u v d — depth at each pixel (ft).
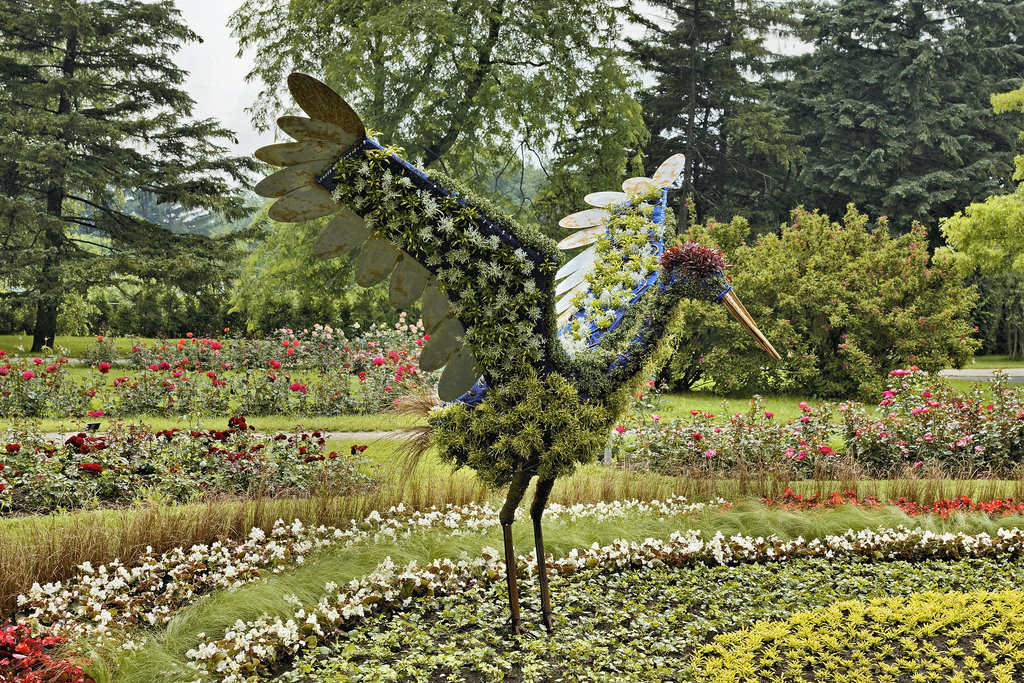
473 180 74.38
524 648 14.12
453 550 17.89
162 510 18.40
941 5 105.29
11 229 75.66
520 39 71.15
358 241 12.66
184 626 13.84
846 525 20.97
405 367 40.98
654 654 14.05
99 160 81.30
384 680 12.75
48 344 76.84
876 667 12.99
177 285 77.51
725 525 20.71
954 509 22.08
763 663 13.19
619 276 14.84
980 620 14.34
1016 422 29.53
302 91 10.75
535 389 13.41
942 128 99.14
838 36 105.29
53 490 20.97
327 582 15.76
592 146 74.54
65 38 84.53
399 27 63.82
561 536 19.17
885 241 58.85
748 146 98.37
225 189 83.51
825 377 56.70
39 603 14.25
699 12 95.55
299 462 23.84
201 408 38.68
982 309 102.94
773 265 56.24
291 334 52.19
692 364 60.23
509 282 12.92
